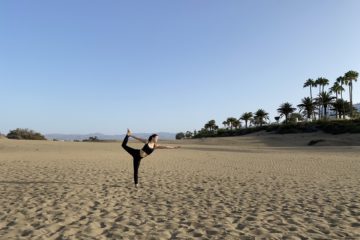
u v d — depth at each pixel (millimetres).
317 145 67812
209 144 80000
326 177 16656
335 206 9672
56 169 18156
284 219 8234
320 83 127688
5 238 6598
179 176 16359
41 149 38219
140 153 12414
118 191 11844
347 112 119750
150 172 17766
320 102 120562
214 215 8602
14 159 24328
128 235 6891
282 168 21344
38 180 14016
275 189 12734
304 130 102188
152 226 7574
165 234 6984
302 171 19547
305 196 11266
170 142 87000
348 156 33906
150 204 9867
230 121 175625
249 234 7023
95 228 7336
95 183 13469
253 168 21188
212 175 17062
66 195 10805
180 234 6992
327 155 35656
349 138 72625
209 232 7168
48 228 7270
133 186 12984
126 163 22938
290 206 9688
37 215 8320
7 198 10273
